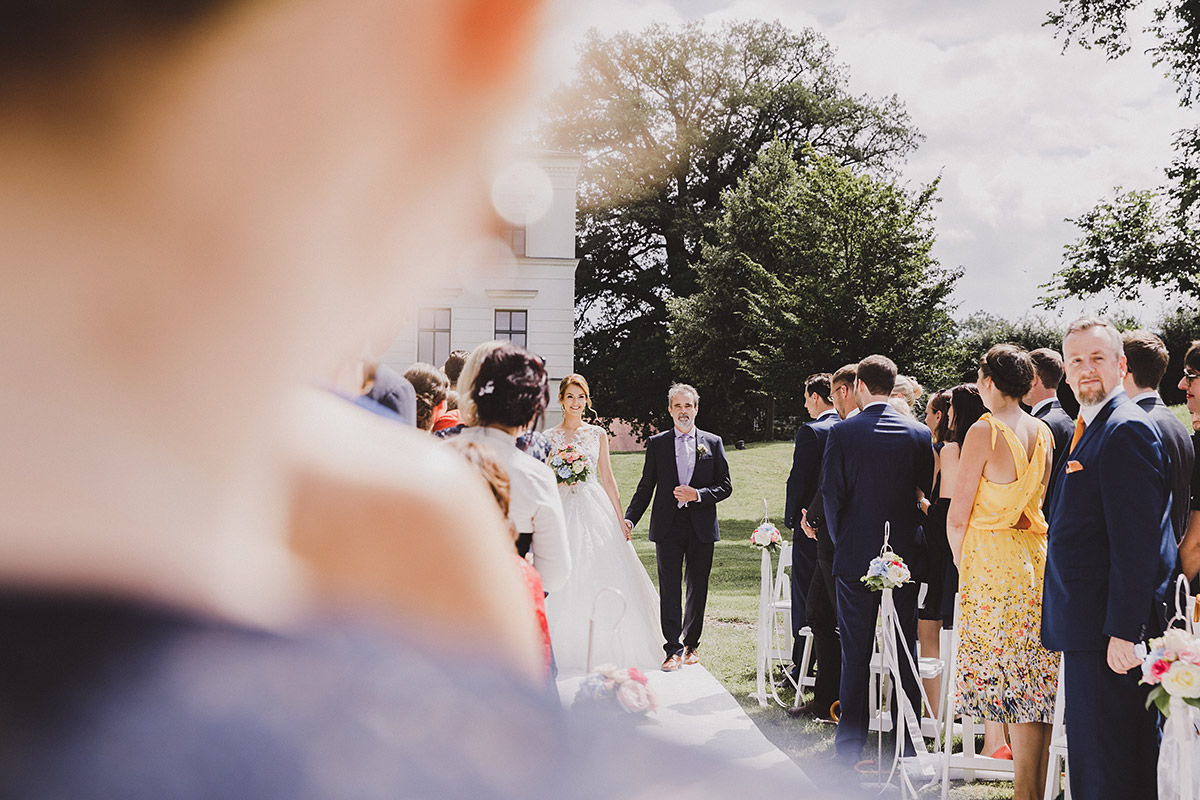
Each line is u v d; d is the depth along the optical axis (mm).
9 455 151
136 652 153
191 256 164
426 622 198
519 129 186
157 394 162
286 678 164
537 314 24156
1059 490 3693
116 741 148
